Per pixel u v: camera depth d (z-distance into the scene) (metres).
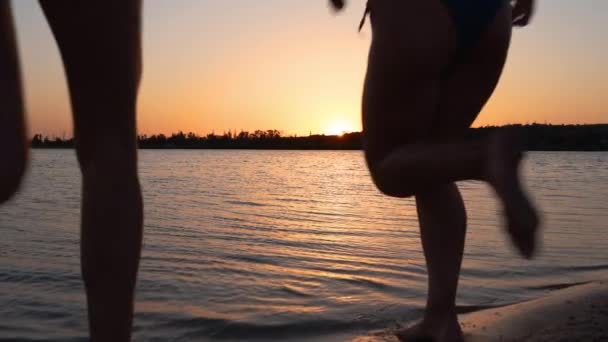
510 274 5.27
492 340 2.63
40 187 16.08
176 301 4.18
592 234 8.16
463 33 2.24
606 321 2.84
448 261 2.60
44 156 49.06
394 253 6.43
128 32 1.57
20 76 1.39
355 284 4.79
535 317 2.94
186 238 7.37
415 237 7.79
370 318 3.76
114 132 1.56
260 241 7.25
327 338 3.39
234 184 19.69
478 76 2.40
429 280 2.65
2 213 10.09
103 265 1.50
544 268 5.58
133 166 1.59
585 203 13.24
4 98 1.33
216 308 4.00
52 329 3.61
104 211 1.51
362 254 6.34
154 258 5.85
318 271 5.32
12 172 1.29
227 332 3.53
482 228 8.57
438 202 2.56
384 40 2.25
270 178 24.08
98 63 1.53
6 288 4.57
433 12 2.22
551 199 14.34
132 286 1.54
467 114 2.46
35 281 4.82
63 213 10.13
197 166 36.19
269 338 3.43
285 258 6.01
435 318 2.64
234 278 4.97
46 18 1.53
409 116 2.28
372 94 2.30
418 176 2.04
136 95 1.61
